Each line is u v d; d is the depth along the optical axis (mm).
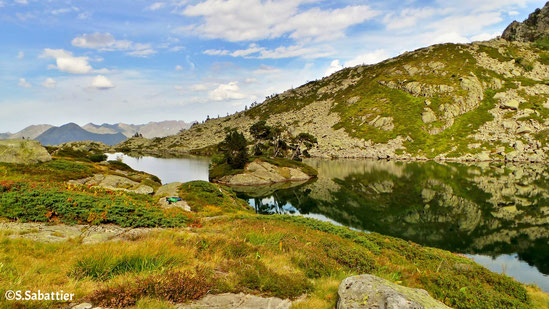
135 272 7902
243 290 7863
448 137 130000
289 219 23688
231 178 72438
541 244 27922
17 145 32594
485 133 125625
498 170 83562
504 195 50594
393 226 35000
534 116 124250
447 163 104875
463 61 179875
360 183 68125
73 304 5914
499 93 146000
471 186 59531
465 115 140250
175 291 6898
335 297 7945
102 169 42844
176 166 108250
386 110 160500
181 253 9812
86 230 12938
